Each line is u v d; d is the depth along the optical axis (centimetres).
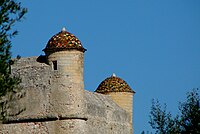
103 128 7238
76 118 6569
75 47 6694
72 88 6625
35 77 6769
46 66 6750
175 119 5309
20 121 6731
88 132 6781
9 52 3816
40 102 6688
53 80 6688
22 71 6831
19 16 3844
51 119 6600
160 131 5347
